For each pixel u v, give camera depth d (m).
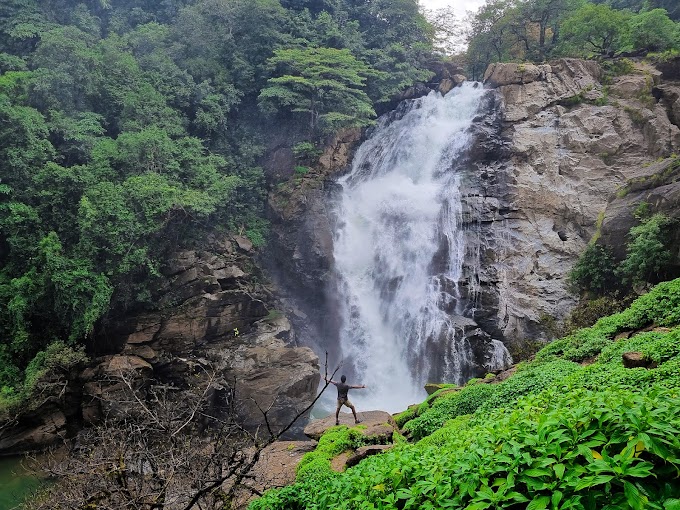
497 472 4.49
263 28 36.75
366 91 39.59
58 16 37.81
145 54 35.69
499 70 35.28
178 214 26.73
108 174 26.00
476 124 33.34
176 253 26.36
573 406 5.16
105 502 9.12
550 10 41.00
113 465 9.55
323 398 26.31
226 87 34.72
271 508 8.16
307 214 31.84
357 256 31.91
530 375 12.55
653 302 14.77
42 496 12.36
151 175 26.16
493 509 4.29
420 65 43.56
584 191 29.11
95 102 30.80
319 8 42.53
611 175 29.17
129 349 23.66
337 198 33.69
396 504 5.55
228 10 37.06
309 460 12.40
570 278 24.44
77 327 22.41
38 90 28.14
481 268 28.25
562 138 31.00
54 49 29.81
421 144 35.19
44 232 24.55
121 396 21.45
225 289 26.83
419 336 27.64
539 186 29.75
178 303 25.25
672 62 32.44
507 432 4.95
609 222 22.70
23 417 21.08
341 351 29.97
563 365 12.67
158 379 23.55
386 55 40.56
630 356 10.80
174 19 40.69
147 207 24.61
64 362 21.39
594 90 32.22
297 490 8.45
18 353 22.89
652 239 19.62
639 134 29.81
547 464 4.10
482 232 29.14
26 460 19.88
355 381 28.64
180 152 29.45
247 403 22.59
